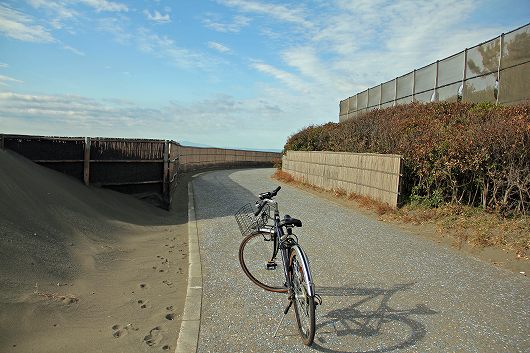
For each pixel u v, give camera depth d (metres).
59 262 5.52
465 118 10.54
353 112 24.28
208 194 14.39
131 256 6.69
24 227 5.88
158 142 11.28
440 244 7.07
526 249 6.18
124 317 4.38
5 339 3.61
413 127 11.20
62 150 9.51
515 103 11.36
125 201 10.23
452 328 3.95
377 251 6.68
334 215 9.91
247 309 4.45
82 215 7.66
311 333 3.44
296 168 18.56
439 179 9.04
